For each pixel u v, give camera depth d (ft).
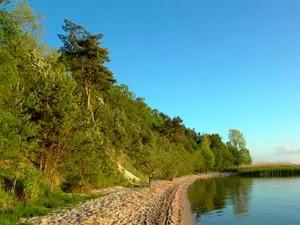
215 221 77.97
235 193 142.61
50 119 69.36
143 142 230.07
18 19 101.19
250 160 460.14
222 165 418.31
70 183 85.66
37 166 75.61
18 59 75.56
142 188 123.24
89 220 52.49
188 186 183.83
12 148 57.00
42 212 55.31
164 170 202.49
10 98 61.57
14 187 58.59
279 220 79.00
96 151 102.78
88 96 150.82
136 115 312.09
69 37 140.77
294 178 252.42
